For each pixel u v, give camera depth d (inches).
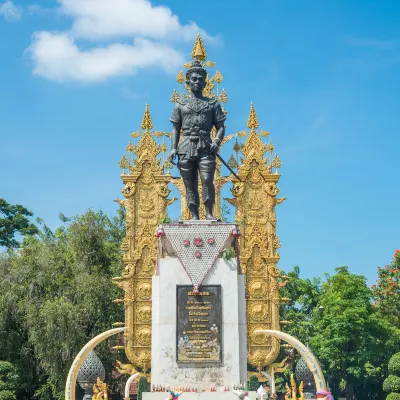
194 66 706.2
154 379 605.3
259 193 1002.7
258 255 981.2
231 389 601.0
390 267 1663.4
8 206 2123.5
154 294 639.1
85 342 1206.3
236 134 1016.9
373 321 1568.7
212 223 649.0
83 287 1251.8
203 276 622.8
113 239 1530.5
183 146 690.2
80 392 1248.2
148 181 1005.8
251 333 949.8
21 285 1294.3
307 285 1899.6
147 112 1024.2
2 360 1268.5
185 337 613.0
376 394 1893.5
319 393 578.9
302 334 1739.7
